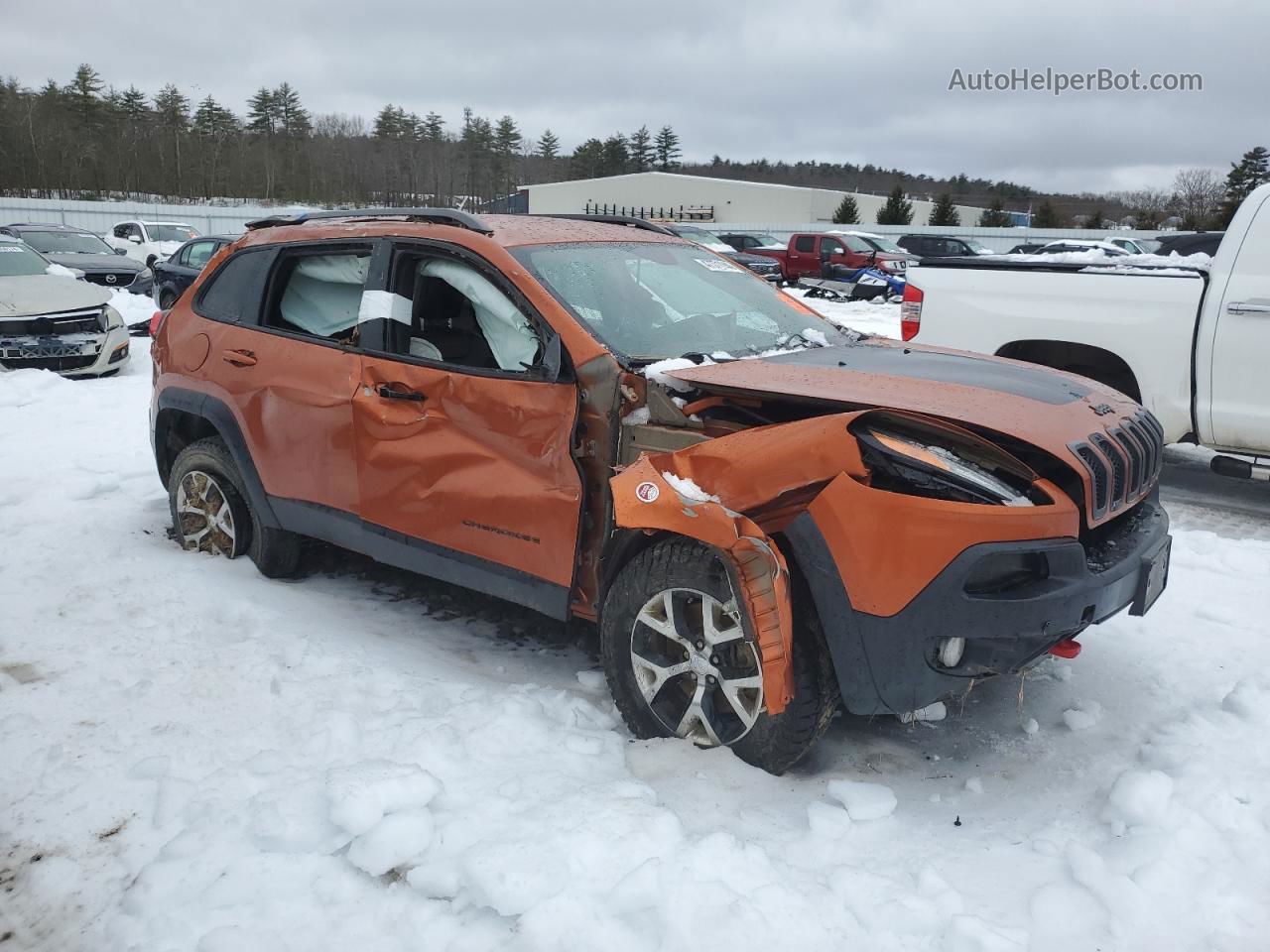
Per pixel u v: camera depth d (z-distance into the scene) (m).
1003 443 2.86
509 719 3.22
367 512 3.96
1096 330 6.23
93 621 4.09
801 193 60.09
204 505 4.88
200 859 2.57
